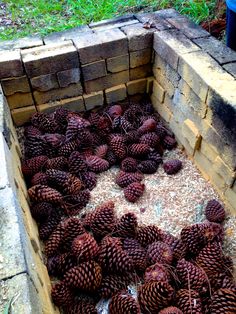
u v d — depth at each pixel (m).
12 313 0.80
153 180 1.76
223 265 1.32
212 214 1.54
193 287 1.24
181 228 1.55
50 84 1.85
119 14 2.18
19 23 2.25
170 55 1.70
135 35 1.82
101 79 1.93
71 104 1.96
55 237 1.40
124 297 1.18
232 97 1.37
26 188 1.59
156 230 1.41
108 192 1.71
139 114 2.01
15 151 1.57
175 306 1.18
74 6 2.29
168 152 1.90
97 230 1.42
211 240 1.37
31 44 1.84
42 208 1.50
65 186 1.59
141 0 2.22
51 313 1.06
